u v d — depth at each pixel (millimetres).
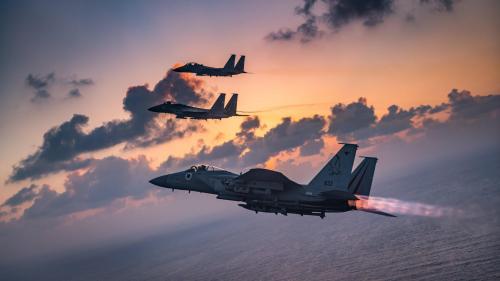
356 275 130250
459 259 120562
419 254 136375
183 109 72312
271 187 37969
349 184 40500
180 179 42500
